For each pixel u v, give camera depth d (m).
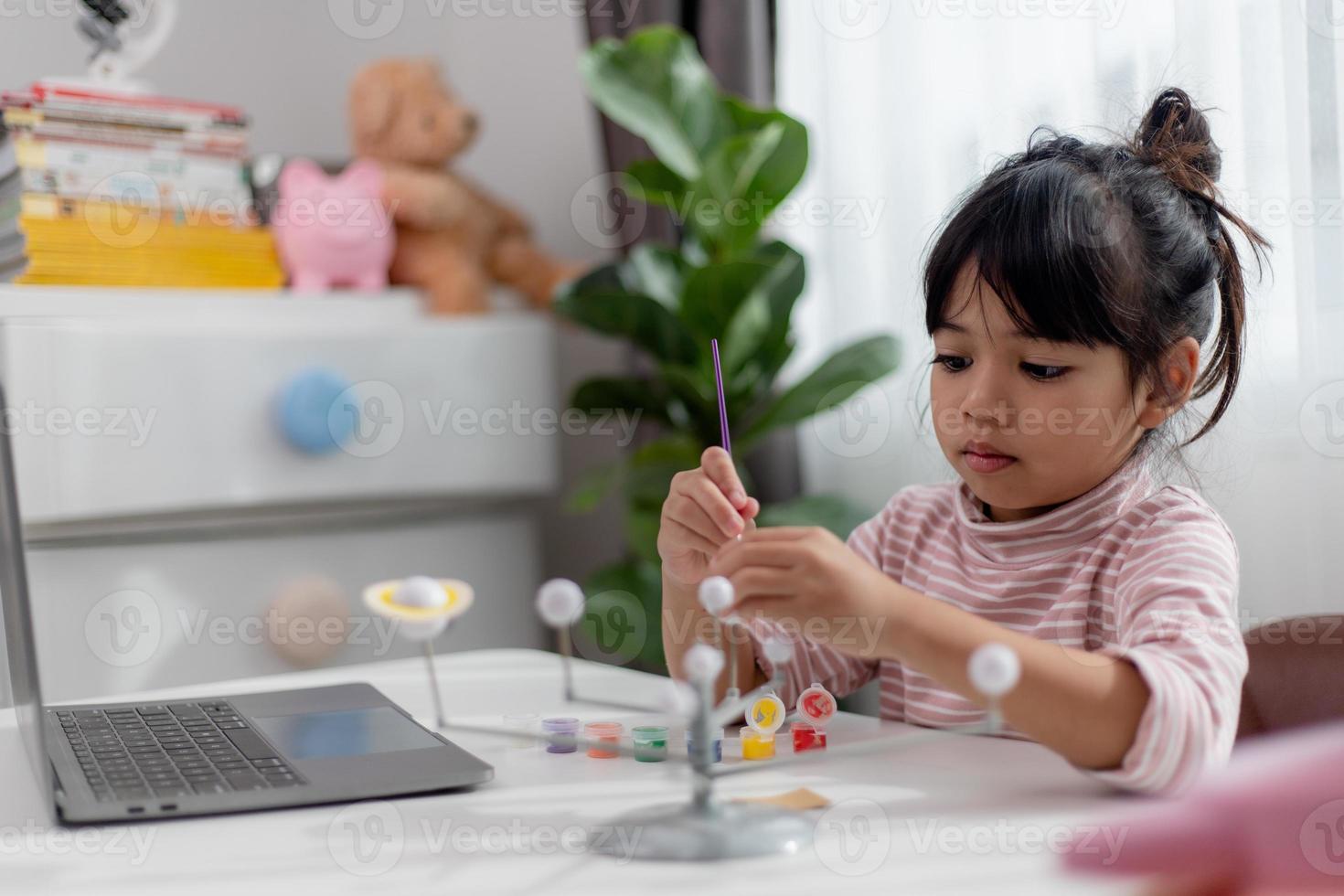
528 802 0.67
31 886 0.54
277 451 1.78
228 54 2.33
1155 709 0.64
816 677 0.97
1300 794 0.65
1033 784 0.68
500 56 2.46
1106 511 0.88
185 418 1.71
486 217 2.12
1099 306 0.81
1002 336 0.83
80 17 2.16
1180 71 1.33
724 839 0.56
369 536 1.90
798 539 0.65
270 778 0.68
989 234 0.82
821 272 1.87
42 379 1.61
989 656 0.53
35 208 1.68
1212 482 1.29
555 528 2.43
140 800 0.64
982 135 1.57
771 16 1.91
